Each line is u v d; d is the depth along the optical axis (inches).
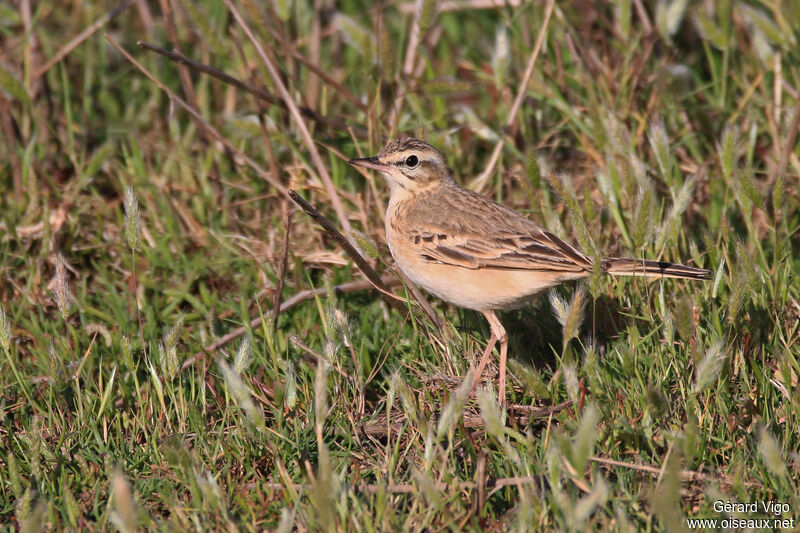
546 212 479.5
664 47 582.2
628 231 463.8
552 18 575.5
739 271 396.8
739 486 317.4
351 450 369.4
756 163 537.3
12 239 510.9
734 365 390.3
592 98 506.6
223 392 416.2
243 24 481.4
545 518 308.3
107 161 561.9
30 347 455.2
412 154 442.3
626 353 365.4
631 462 346.0
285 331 463.5
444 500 318.3
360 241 413.1
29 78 554.3
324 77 525.3
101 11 669.9
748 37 597.9
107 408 390.9
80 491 351.6
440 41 700.7
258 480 354.0
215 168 569.9
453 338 440.1
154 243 514.6
